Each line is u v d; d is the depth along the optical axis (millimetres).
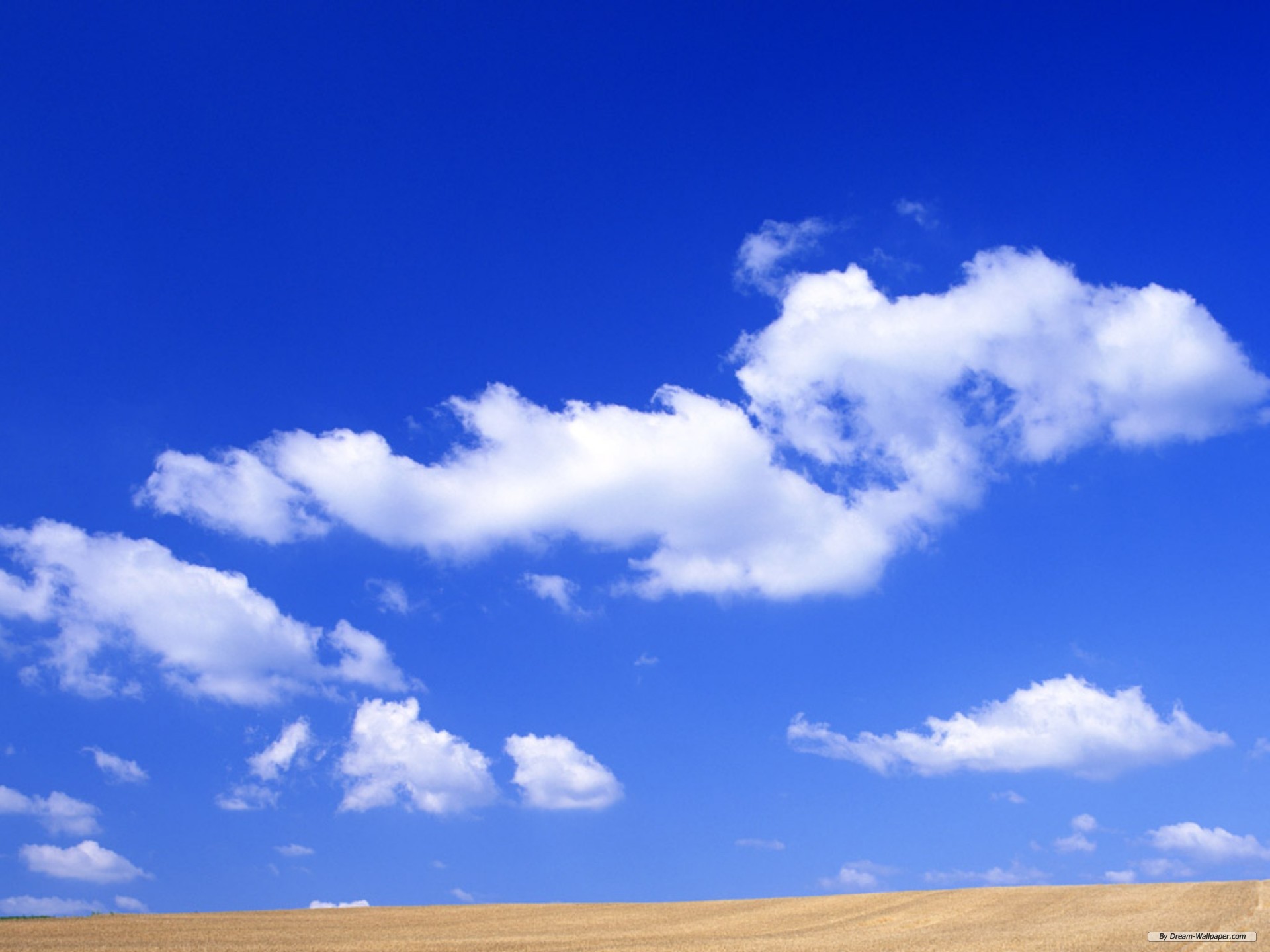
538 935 43312
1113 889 53938
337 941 40406
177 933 41094
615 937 42156
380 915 52750
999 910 47812
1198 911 42031
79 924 44031
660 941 40500
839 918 48906
